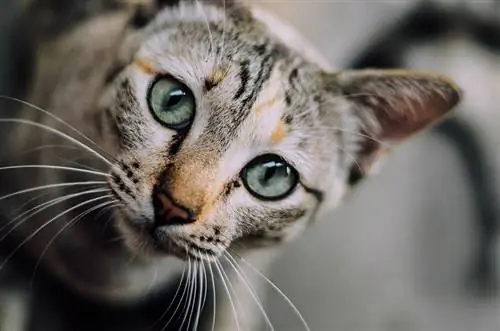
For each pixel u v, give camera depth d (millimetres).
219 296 377
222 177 307
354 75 330
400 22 474
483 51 488
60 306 382
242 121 309
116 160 318
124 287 377
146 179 308
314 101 323
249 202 315
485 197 481
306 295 450
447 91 323
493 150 482
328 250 462
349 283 459
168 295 387
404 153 483
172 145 308
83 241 357
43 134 355
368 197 476
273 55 323
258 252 348
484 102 481
